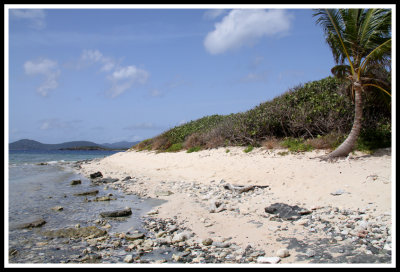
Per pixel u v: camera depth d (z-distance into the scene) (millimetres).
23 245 5418
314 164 10570
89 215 7508
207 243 5297
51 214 7605
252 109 18859
